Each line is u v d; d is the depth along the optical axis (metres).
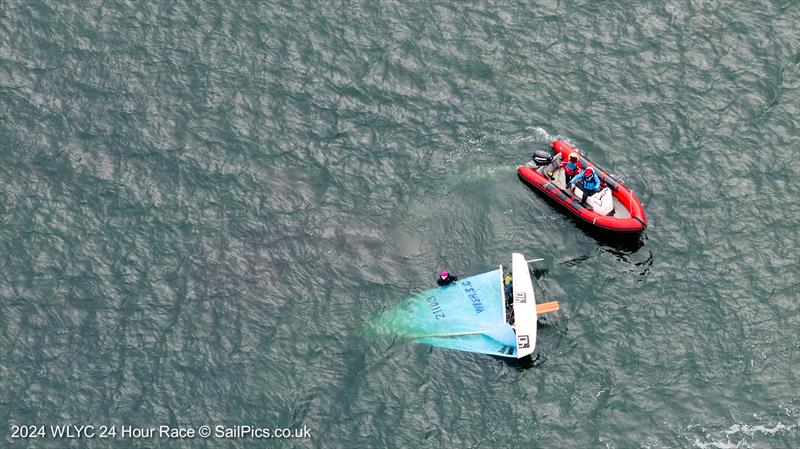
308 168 68.75
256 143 70.19
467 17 77.50
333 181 68.06
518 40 76.06
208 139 70.25
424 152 69.69
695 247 63.91
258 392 57.62
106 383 58.12
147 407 57.09
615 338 59.53
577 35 76.19
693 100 71.81
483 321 60.09
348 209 66.44
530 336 57.28
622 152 69.19
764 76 72.88
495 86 73.38
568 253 64.00
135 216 66.00
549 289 62.06
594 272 62.97
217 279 62.75
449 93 73.06
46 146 69.69
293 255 63.94
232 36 76.31
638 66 74.06
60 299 61.84
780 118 70.50
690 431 55.47
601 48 75.31
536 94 72.88
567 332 59.88
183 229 65.31
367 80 73.75
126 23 77.00
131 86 73.19
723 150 68.94
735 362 58.25
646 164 68.44
